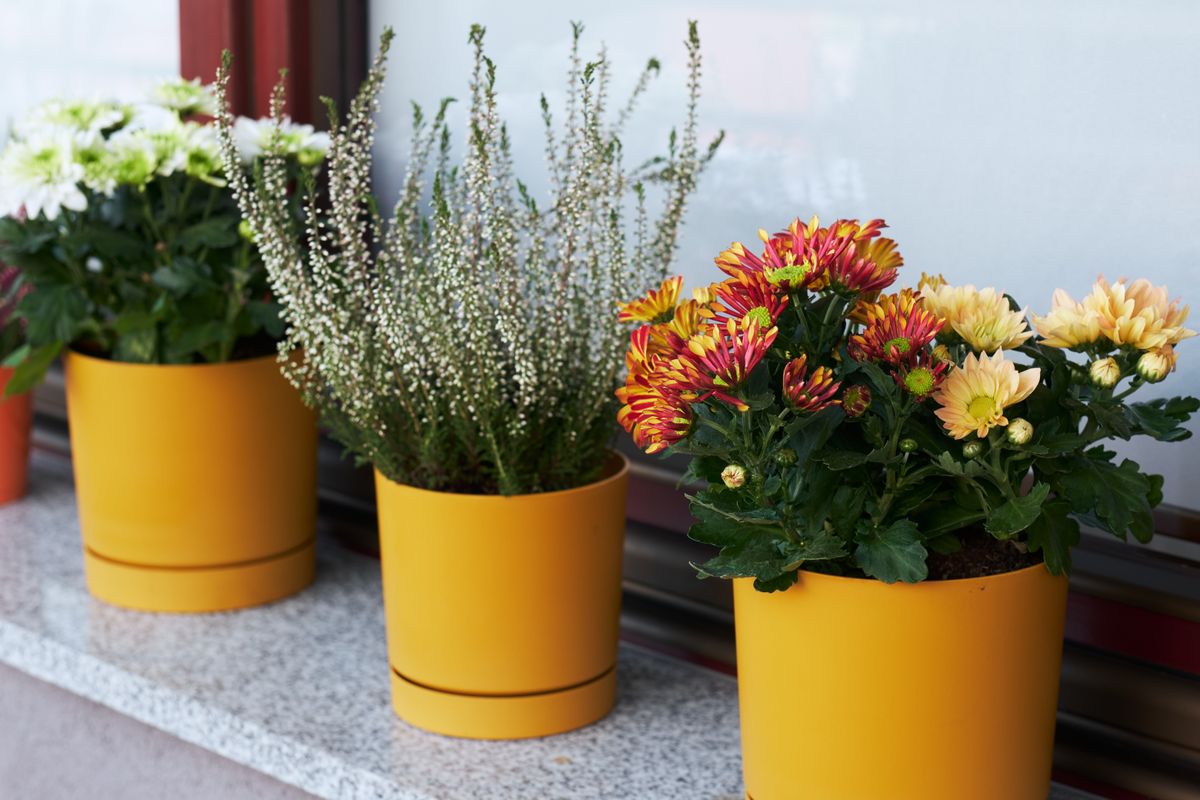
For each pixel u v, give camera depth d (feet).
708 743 4.51
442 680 4.44
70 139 4.96
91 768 5.61
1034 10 4.28
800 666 3.41
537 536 4.26
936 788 3.37
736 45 4.91
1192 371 4.16
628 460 5.14
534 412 4.38
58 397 7.23
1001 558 3.44
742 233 5.04
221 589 5.44
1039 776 3.52
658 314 3.58
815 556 3.22
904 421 3.23
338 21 5.82
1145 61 4.11
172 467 5.24
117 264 5.41
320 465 6.26
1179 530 4.22
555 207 4.27
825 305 3.43
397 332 4.23
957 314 3.34
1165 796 4.26
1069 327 3.21
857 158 4.73
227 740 4.65
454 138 5.62
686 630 5.19
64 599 5.57
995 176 4.45
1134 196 4.20
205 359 5.41
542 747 4.45
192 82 5.83
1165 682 4.23
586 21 5.22
